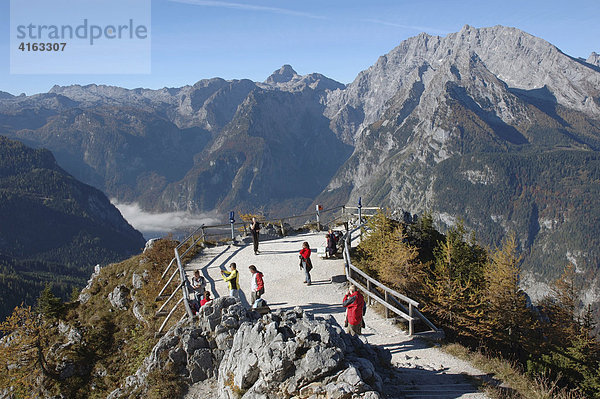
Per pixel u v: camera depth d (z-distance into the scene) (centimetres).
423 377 1428
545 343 3584
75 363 2723
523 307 3556
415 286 2970
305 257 2427
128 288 3209
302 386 1127
